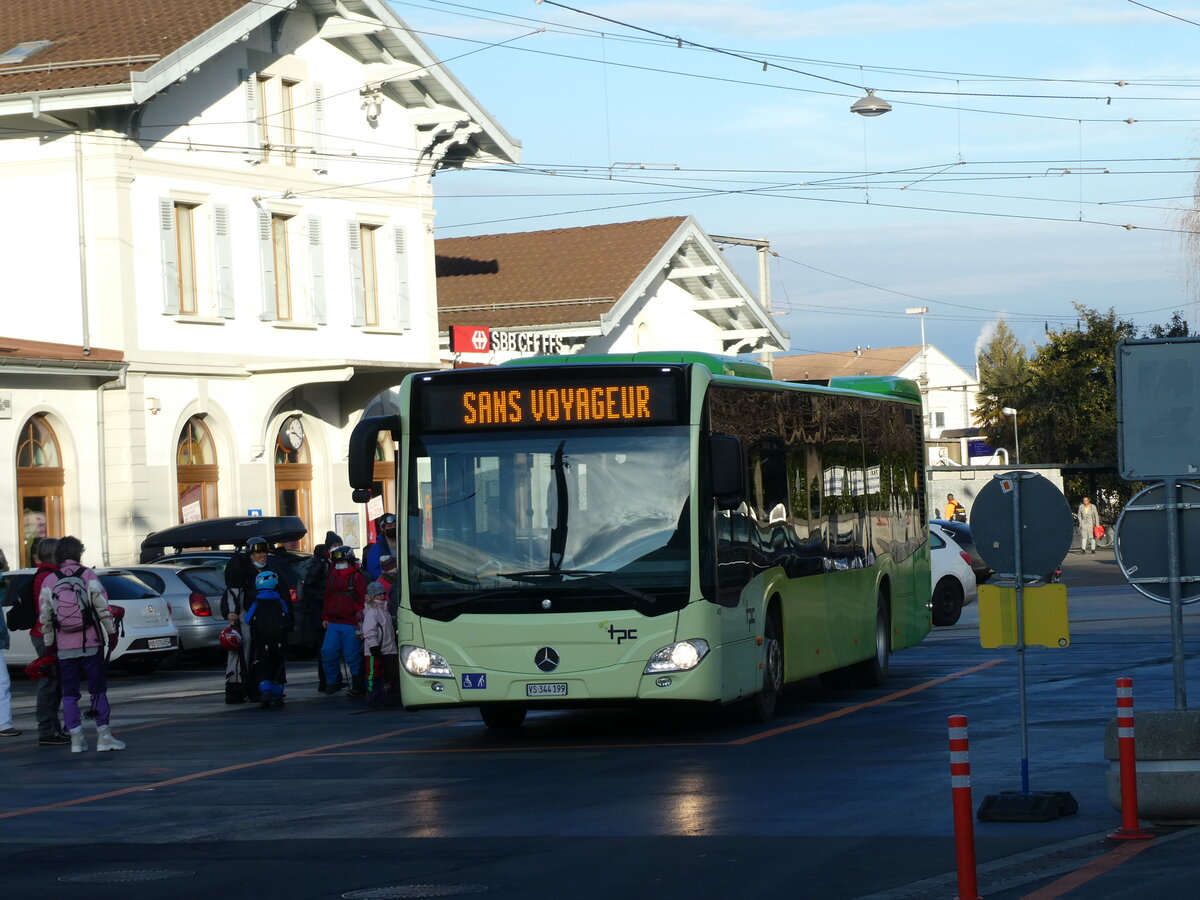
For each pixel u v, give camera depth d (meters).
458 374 18.70
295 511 48.69
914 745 17.36
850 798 14.11
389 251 52.00
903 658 29.20
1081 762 15.76
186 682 30.23
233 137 46.25
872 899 10.24
